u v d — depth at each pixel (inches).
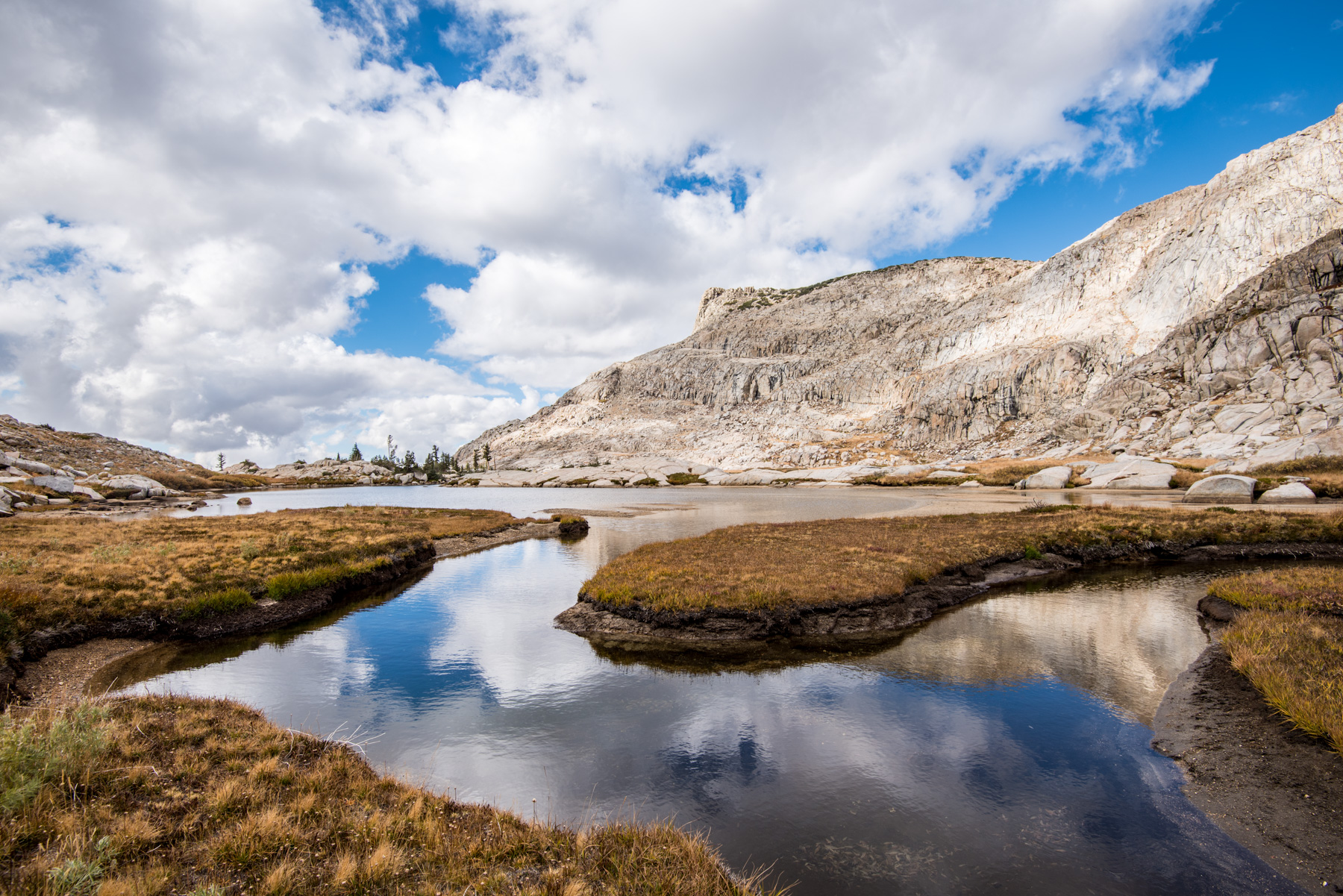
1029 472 4480.8
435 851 319.9
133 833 306.7
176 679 677.3
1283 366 4131.4
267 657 769.6
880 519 2030.0
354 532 1632.6
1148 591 1103.0
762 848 369.1
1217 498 2635.3
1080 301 7682.1
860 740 524.1
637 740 526.3
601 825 386.9
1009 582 1186.6
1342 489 2420.0
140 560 1080.8
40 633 736.3
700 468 6697.8
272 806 355.3
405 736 532.4
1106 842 376.2
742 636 838.5
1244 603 889.5
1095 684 653.3
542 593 1170.0
